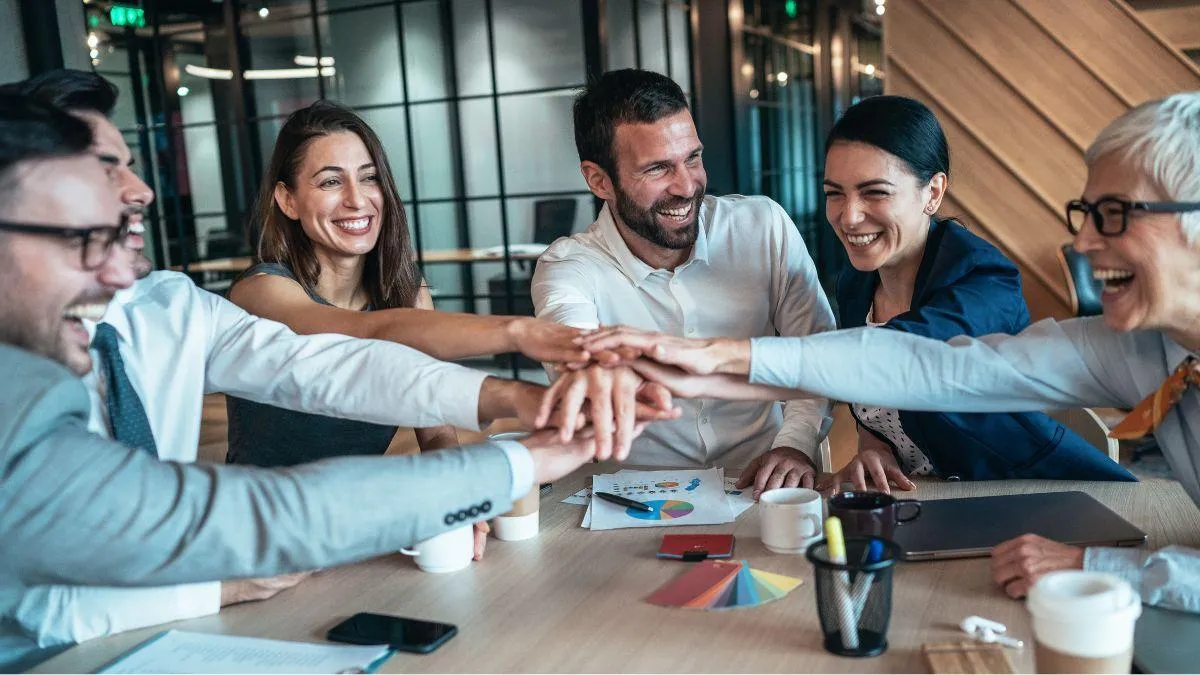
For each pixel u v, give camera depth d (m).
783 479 1.75
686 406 2.19
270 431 1.92
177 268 6.63
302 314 1.85
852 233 1.83
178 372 1.59
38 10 4.89
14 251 1.08
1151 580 1.21
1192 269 1.21
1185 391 1.34
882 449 1.88
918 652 1.13
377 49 6.05
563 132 5.78
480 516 1.23
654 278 2.19
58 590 1.28
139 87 6.46
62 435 1.05
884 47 4.37
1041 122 4.21
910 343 1.52
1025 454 1.75
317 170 1.94
